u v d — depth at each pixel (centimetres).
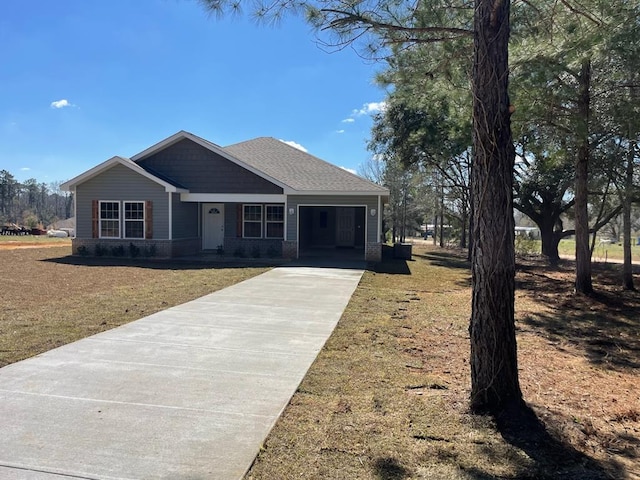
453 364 513
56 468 281
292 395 408
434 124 1919
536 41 619
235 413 367
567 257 2678
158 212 1698
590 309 909
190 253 1856
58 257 1692
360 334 634
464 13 513
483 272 378
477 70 375
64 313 719
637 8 572
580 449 324
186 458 297
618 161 1020
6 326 627
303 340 595
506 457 309
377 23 444
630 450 325
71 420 347
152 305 799
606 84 823
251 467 288
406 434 338
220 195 1764
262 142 2228
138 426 340
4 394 394
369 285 1136
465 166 2505
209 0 438
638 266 1905
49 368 462
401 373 475
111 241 1723
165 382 432
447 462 301
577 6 550
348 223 2395
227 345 562
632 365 543
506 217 374
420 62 585
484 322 378
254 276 1227
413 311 820
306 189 1702
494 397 376
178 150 1783
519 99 805
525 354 579
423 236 5988
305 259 1759
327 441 324
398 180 3516
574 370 517
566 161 1198
